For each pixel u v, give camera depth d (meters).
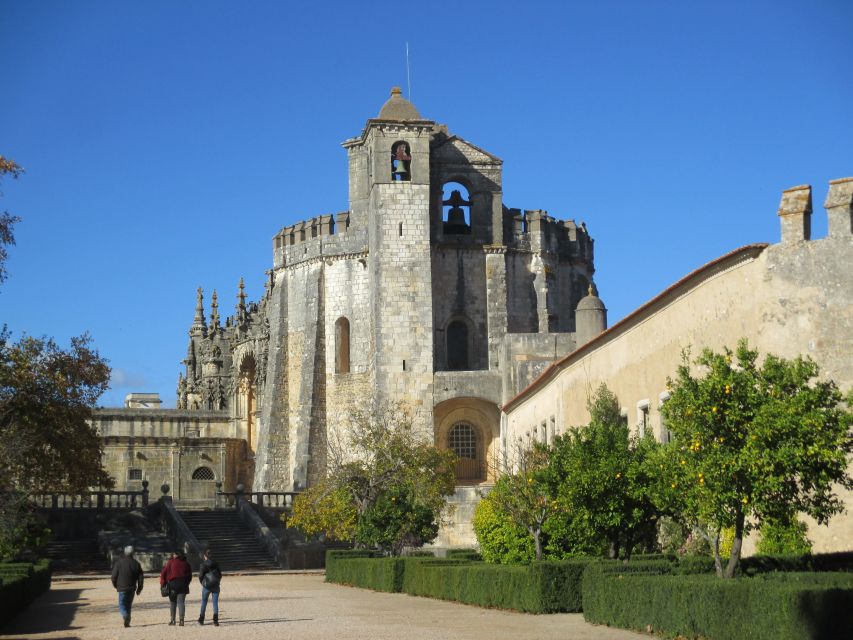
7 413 54.50
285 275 92.75
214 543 64.94
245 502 70.75
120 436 98.12
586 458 31.33
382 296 82.19
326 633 26.61
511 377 74.50
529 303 88.69
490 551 39.97
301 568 62.22
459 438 82.25
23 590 33.66
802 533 29.86
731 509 24.73
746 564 27.95
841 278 30.36
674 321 36.94
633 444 33.28
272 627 28.73
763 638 19.86
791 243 31.02
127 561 29.97
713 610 21.39
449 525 61.47
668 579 23.38
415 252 82.88
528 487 37.16
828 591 18.72
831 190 30.98
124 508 68.81
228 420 102.06
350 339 88.00
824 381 29.97
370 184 85.94
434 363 82.94
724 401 24.53
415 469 57.00
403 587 42.22
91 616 33.41
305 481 85.88
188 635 27.03
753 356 25.28
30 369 55.84
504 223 89.12
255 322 100.94
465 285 86.69
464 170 87.69
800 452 23.42
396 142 84.19
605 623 26.02
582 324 69.06
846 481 26.69
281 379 91.44
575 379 49.22
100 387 59.94
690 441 24.91
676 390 25.56
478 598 33.75
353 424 81.56
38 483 57.53
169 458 99.06
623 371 42.25
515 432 66.88
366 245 87.94
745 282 32.06
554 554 37.53
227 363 105.44
